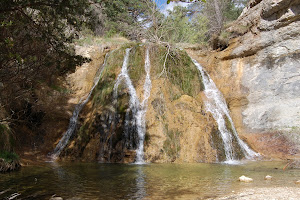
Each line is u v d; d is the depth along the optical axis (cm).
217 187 673
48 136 1498
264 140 1398
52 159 1284
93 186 692
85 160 1265
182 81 1650
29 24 729
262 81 1575
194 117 1380
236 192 614
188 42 2508
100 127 1394
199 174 866
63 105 1672
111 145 1281
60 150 1401
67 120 1600
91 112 1551
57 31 838
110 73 1712
